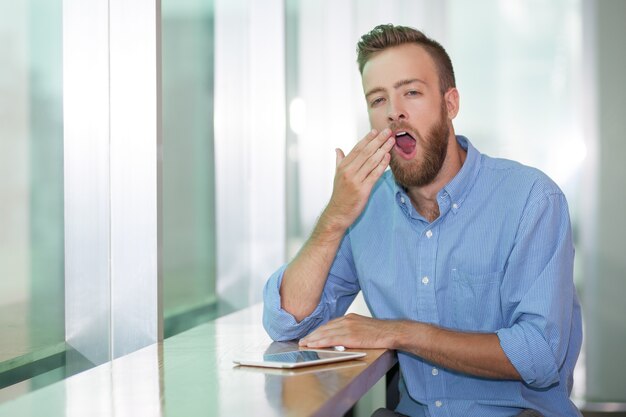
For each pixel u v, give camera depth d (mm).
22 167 1786
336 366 1403
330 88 3428
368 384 1400
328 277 1854
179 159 2697
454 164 1714
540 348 1496
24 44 1790
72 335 1917
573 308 1722
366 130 3443
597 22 3393
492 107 3438
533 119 3428
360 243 1812
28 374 1803
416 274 1705
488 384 1637
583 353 3447
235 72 3125
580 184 3432
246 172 3240
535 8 3414
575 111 3418
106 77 1969
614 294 3428
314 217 3455
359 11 3434
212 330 2078
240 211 3186
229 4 3061
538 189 1609
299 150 3438
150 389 1253
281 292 1773
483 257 1645
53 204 1869
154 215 2025
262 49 3236
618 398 3424
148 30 2014
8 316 1750
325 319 1850
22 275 1790
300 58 3432
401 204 1727
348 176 1670
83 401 1186
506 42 3426
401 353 1696
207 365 1459
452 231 1669
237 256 3158
